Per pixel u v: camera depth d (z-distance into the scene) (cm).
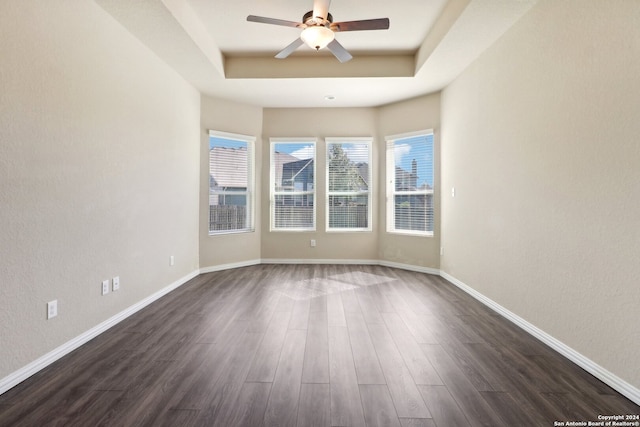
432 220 471
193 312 306
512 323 281
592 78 198
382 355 221
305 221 546
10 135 183
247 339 246
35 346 199
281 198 545
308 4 296
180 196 399
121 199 285
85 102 240
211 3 294
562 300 224
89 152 245
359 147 537
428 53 348
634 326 173
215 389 180
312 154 541
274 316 296
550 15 234
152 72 333
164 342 241
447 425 152
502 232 300
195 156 441
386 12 309
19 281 189
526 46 262
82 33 236
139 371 199
